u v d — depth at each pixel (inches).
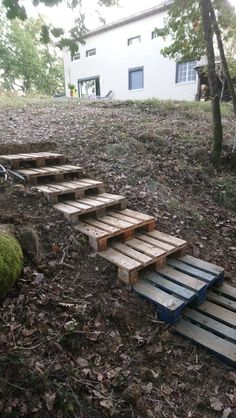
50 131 226.5
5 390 66.2
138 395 76.3
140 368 84.3
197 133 266.5
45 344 80.5
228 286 119.2
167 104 359.3
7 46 1040.2
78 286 102.3
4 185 136.8
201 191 199.5
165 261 119.1
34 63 1098.1
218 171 226.2
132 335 93.3
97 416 70.4
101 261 114.1
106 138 227.1
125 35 638.5
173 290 104.4
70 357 80.9
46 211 128.9
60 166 172.4
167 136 251.0
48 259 108.5
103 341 88.4
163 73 598.9
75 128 240.2
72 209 128.0
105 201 140.6
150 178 188.7
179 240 128.8
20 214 121.1
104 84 708.0
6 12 102.3
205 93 511.2
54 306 91.5
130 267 105.0
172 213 162.2
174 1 224.7
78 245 117.2
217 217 177.3
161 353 90.4
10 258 86.3
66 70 780.6
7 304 86.2
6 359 71.1
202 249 144.5
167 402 78.0
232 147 254.2
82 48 722.2
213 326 98.5
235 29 238.5
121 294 104.0
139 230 137.6
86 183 154.7
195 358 90.6
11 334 79.4
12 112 283.9
